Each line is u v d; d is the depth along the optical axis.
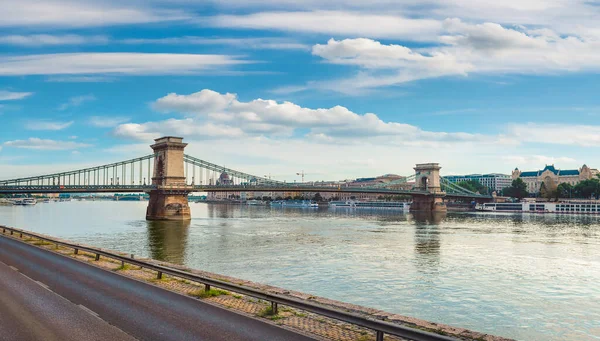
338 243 86.81
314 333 19.03
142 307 23.20
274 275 53.44
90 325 19.95
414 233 109.56
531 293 47.12
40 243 56.66
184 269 36.00
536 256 71.75
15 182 147.62
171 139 162.75
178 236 99.38
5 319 20.91
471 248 80.88
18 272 33.91
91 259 42.03
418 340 15.90
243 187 186.50
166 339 18.14
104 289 27.73
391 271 57.31
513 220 170.12
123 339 18.11
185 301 24.64
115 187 153.88
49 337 18.34
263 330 19.33
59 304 23.78
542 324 37.12
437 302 42.81
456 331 19.41
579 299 45.03
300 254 71.31
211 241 89.44
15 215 195.00
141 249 76.88
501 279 53.72
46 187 142.62
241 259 65.75
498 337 18.62
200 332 19.02
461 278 53.84
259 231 113.19
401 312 39.31
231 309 22.94
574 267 62.09
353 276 53.50
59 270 35.12
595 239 96.75
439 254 73.00
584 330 35.81
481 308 41.25
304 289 46.47
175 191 161.38
